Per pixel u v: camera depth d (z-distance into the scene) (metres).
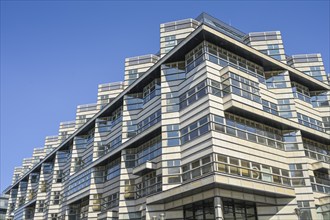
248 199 32.66
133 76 54.06
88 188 49.97
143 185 40.62
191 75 38.06
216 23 48.03
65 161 65.38
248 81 37.41
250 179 31.91
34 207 73.12
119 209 41.59
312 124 44.25
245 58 40.53
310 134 41.16
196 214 33.88
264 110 38.62
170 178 34.94
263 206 34.41
